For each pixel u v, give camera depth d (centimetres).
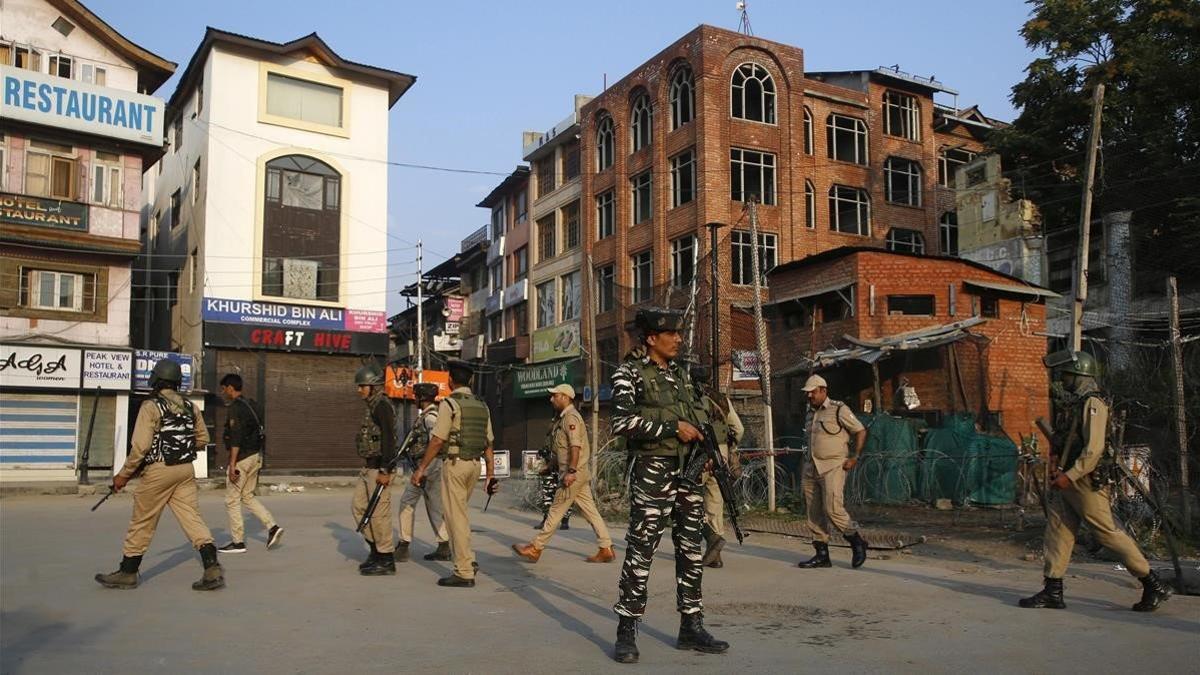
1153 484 994
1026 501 1367
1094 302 2703
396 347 5831
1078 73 2914
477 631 572
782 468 1595
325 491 2570
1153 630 569
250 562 902
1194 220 2411
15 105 2434
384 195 3212
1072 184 2877
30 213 2464
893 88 3694
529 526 1307
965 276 2222
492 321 4678
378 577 804
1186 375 1153
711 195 3109
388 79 3253
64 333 2534
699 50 3178
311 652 512
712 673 465
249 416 994
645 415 517
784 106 3306
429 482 925
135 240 2630
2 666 477
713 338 1725
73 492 2280
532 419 3997
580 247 3775
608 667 479
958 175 3316
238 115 2983
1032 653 508
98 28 2692
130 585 740
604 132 3694
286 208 3045
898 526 1275
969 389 2006
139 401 2642
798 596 704
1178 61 2642
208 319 2866
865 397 2019
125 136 2594
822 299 2359
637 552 506
